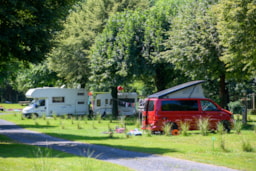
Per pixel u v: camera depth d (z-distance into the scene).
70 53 40.09
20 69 29.47
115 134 20.86
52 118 36.91
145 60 33.34
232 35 20.66
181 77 36.47
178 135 19.25
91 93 43.84
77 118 37.53
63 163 9.91
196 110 20.47
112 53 33.81
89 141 16.89
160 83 36.06
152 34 32.75
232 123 20.64
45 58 17.55
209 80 36.16
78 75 41.91
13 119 34.75
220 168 9.67
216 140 16.48
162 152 12.77
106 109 43.12
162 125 20.08
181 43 27.08
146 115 20.69
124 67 33.12
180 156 11.77
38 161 10.16
